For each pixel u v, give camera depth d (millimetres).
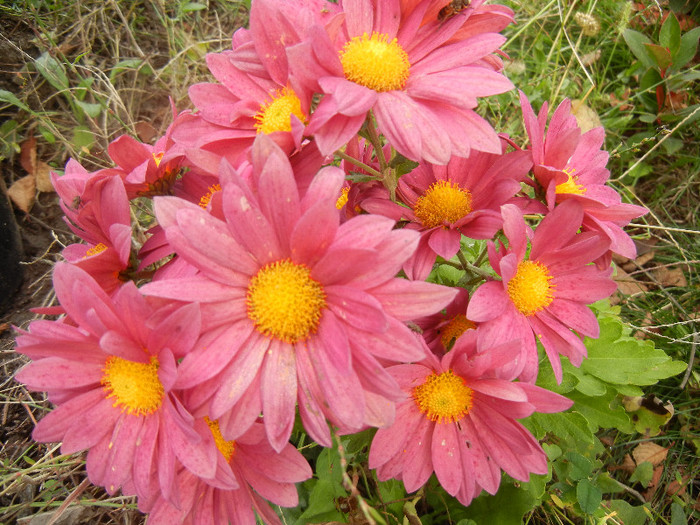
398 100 151
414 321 183
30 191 287
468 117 152
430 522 222
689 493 257
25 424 250
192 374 135
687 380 267
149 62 328
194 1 347
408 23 162
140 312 134
